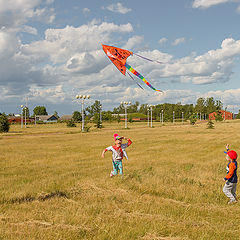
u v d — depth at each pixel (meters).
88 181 8.70
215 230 4.87
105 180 8.90
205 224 5.16
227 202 6.72
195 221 5.34
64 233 4.66
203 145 23.16
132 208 6.09
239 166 11.82
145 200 6.78
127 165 12.87
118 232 4.70
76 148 21.42
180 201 6.81
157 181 8.55
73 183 8.67
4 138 32.81
